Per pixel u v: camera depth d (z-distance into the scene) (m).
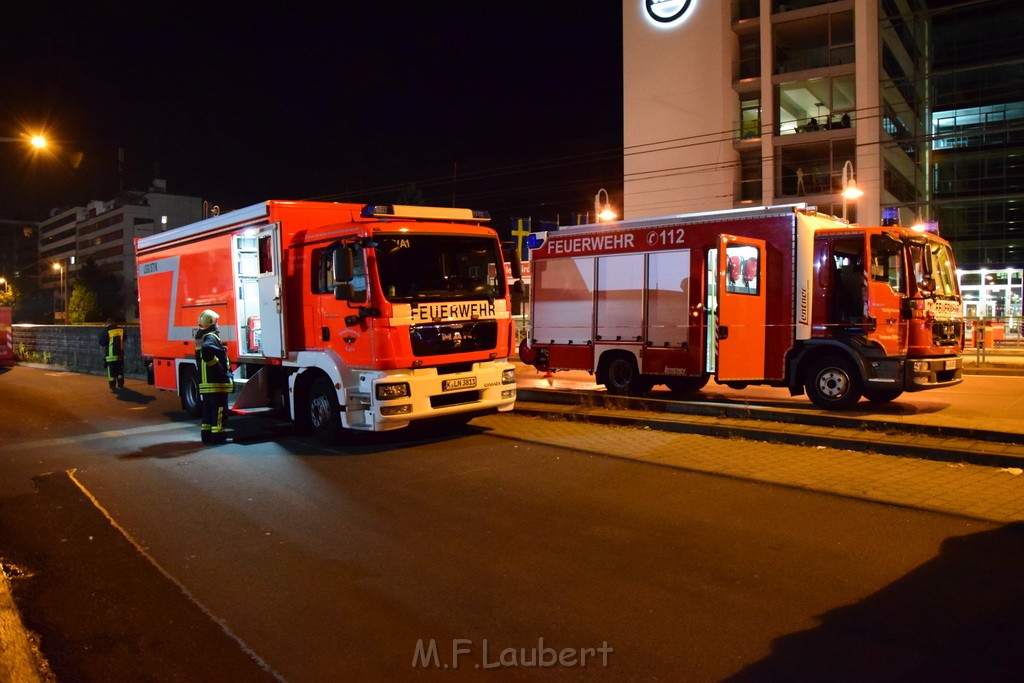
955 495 6.39
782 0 39.28
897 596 4.35
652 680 3.51
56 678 3.76
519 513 6.27
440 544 5.56
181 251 12.55
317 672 3.72
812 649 3.75
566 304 13.57
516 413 11.87
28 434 11.41
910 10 42.28
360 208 10.60
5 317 29.31
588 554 5.23
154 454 9.41
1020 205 39.53
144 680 3.70
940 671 3.49
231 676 3.71
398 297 8.77
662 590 4.56
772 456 8.16
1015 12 39.94
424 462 8.38
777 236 11.11
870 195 36.88
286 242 9.93
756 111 41.09
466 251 9.52
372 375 8.77
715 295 10.82
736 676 3.51
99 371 24.58
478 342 9.49
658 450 8.60
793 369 11.04
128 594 4.84
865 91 36.78
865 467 7.52
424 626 4.19
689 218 11.92
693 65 41.88
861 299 10.41
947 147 42.03
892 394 11.16
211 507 6.79
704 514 6.06
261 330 10.41
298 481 7.68
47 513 6.82
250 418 12.51
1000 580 4.54
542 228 27.94
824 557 5.02
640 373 12.39
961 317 11.35
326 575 5.02
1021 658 3.59
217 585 4.92
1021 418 9.52
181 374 12.95
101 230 109.12
